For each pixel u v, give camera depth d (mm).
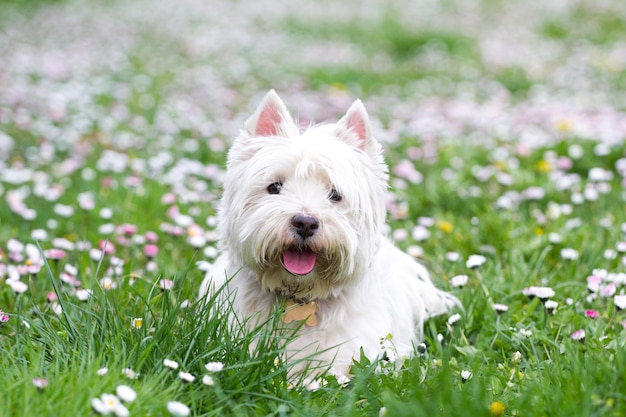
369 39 16672
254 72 13297
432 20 18906
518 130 8883
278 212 3750
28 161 8062
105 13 18578
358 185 3928
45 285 4809
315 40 16781
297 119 4445
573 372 3486
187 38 16234
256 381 3592
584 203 6582
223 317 3814
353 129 4168
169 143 8469
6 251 5703
